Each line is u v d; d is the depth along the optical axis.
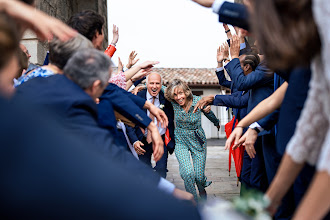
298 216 0.78
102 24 2.01
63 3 6.70
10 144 0.47
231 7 1.65
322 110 0.90
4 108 0.51
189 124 3.81
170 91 3.77
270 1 0.79
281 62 0.81
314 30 0.75
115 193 0.51
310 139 0.94
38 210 0.47
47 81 1.29
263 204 0.75
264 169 2.94
